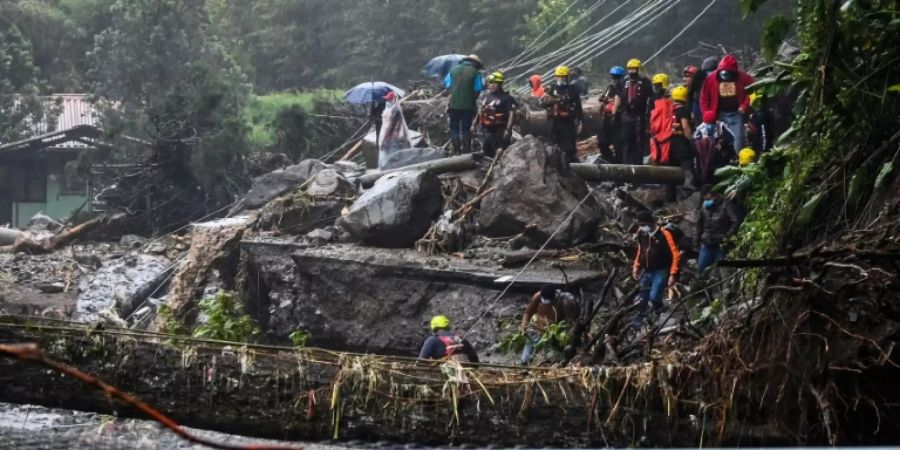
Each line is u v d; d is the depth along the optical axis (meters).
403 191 18.72
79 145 39.47
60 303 21.08
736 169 11.06
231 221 20.75
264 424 8.11
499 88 19.77
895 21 8.98
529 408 7.99
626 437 7.98
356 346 17.81
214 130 26.77
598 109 23.25
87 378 2.72
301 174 22.61
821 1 9.23
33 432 9.25
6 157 39.25
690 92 18.33
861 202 9.10
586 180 18.39
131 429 9.34
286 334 18.80
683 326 9.52
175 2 28.22
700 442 7.94
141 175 26.61
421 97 26.52
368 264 17.83
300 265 18.52
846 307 7.79
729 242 14.41
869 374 7.67
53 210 39.84
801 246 9.38
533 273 16.73
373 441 8.09
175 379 8.10
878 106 9.10
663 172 17.91
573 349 10.62
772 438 7.84
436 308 17.19
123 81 27.94
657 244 14.00
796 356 7.78
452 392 8.01
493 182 18.89
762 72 10.55
